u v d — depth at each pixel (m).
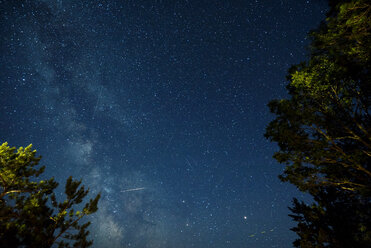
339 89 5.89
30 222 4.38
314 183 6.22
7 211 4.52
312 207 6.79
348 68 4.57
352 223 5.85
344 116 5.94
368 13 4.20
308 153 6.07
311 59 5.90
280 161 6.48
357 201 5.96
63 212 4.98
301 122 6.00
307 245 6.51
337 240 5.80
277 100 6.28
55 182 6.26
